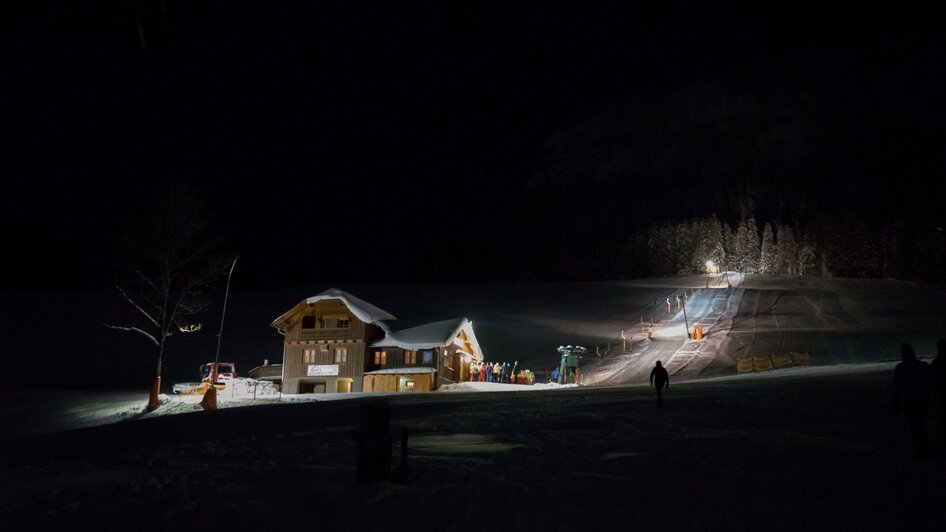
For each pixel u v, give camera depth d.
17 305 90.06
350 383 48.56
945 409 10.22
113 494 9.35
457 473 10.18
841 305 81.94
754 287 104.81
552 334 75.62
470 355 55.31
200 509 8.42
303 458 12.10
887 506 7.54
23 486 10.16
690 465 10.03
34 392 48.97
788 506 7.66
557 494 8.55
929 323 66.81
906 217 153.12
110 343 70.50
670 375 46.97
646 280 126.81
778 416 16.11
